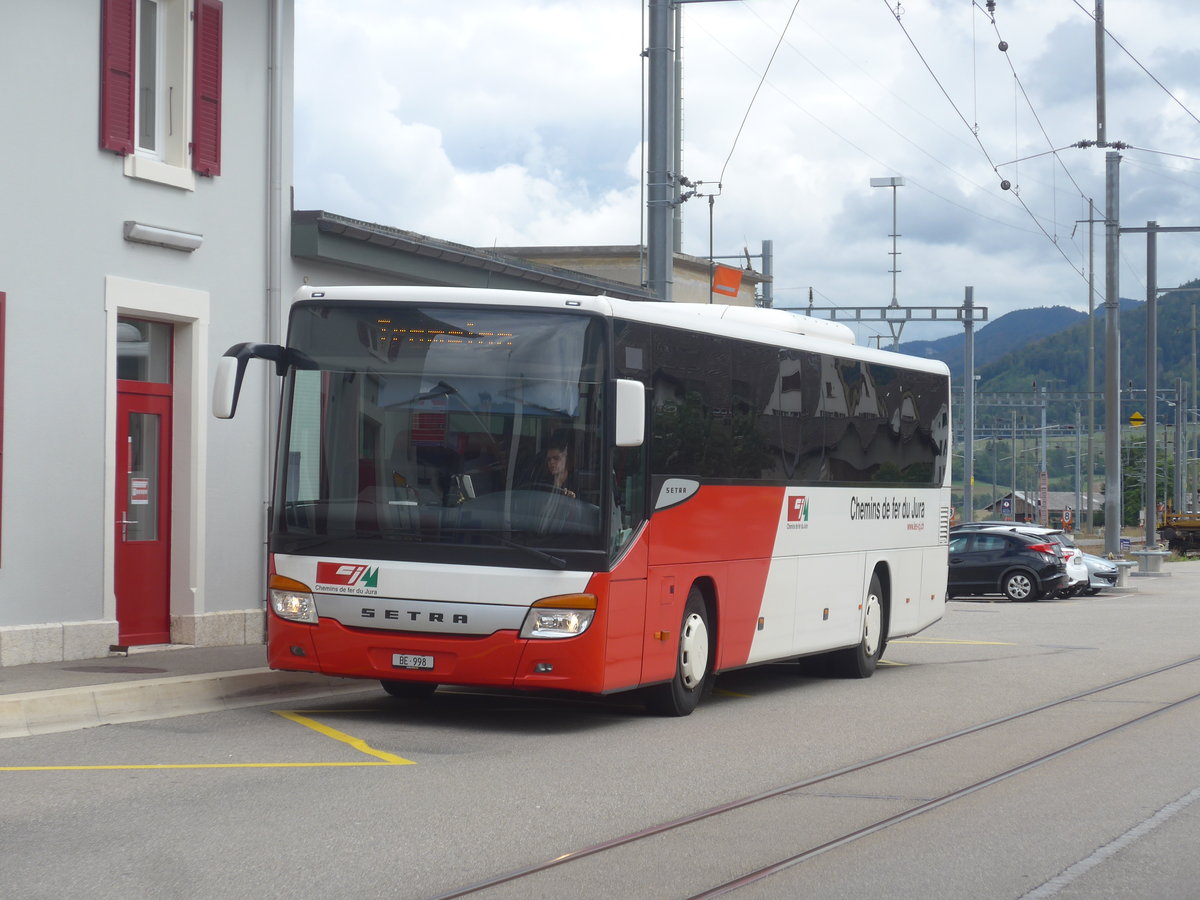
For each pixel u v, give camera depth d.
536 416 11.59
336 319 12.00
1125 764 10.60
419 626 11.46
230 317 16.19
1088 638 22.52
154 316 15.28
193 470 15.66
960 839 8.09
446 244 19.17
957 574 34.62
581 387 11.60
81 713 11.46
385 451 11.73
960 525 35.94
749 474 13.99
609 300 11.79
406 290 11.94
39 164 13.80
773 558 14.50
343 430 11.84
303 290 12.12
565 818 8.41
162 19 15.56
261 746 10.59
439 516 11.53
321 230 17.02
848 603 16.25
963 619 27.16
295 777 9.42
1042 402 79.44
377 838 7.73
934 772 10.23
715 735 11.90
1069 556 34.69
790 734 12.00
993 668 17.86
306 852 7.36
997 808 8.98
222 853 7.30
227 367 11.48
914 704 14.16
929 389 18.61
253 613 16.38
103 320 14.45
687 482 12.81
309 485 11.85
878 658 17.17
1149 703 14.19
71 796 8.66
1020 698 14.65
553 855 7.48
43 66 13.84
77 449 14.09
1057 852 7.79
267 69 16.77
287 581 11.82
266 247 16.69
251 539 16.48
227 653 14.84
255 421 16.52
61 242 14.02
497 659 11.36
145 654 14.50
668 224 24.22
